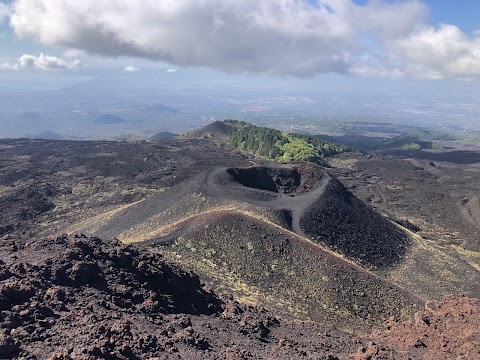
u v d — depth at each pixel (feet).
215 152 636.89
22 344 79.36
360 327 161.99
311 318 160.86
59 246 126.31
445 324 124.98
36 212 370.94
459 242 338.95
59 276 109.40
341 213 275.18
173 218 258.37
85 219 342.23
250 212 245.45
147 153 597.93
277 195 288.92
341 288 184.85
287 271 193.47
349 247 246.06
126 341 88.63
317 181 322.34
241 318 127.75
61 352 77.30
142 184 446.19
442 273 241.96
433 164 624.59
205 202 264.52
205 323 117.08
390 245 267.18
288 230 229.45
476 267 273.75
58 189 433.07
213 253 197.47
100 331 88.53
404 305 180.86
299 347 114.93
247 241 206.59
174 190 306.76
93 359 76.38
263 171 332.39
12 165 504.84
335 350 118.42
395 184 535.19
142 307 111.04
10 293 93.61
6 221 348.18
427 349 119.03
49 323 88.28
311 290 183.11
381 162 654.53
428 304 147.33
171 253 190.49
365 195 480.64
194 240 204.33
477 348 106.83
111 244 140.46
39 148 608.19
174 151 620.49
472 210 412.16
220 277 178.50
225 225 214.48
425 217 405.80
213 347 101.24
